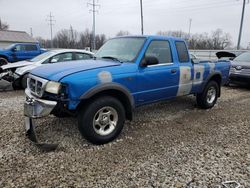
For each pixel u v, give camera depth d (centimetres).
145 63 405
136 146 362
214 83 587
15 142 365
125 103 396
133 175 283
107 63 386
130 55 417
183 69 485
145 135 407
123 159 321
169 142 380
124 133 414
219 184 268
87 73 339
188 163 314
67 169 292
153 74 423
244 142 387
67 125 439
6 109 546
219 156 335
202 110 577
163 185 264
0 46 4088
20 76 757
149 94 427
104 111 363
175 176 282
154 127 448
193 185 265
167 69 450
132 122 474
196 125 465
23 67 782
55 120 463
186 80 499
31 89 382
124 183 267
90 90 334
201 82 544
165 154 338
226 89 916
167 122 479
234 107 619
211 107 596
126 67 384
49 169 292
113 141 379
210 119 506
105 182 268
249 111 581
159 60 446
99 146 359
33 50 1595
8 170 287
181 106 607
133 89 395
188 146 366
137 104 414
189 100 669
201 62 544
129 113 402
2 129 417
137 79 396
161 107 592
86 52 873
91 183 265
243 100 712
